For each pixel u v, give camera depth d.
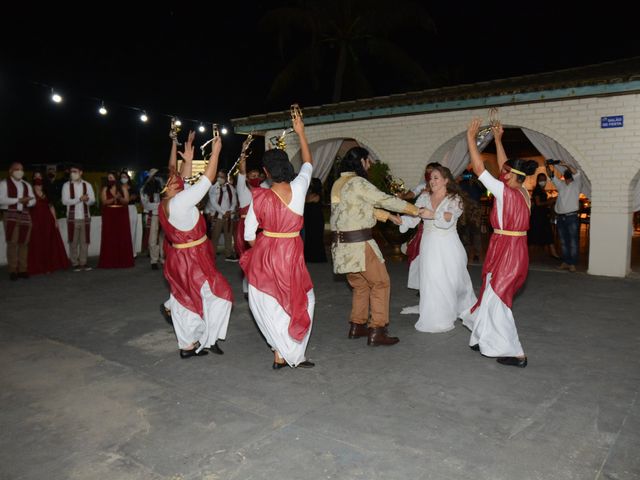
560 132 8.54
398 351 4.96
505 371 4.44
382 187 9.98
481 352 4.64
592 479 2.91
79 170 9.16
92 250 11.12
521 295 7.09
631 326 5.68
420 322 5.57
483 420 3.59
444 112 9.69
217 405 3.86
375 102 10.31
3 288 7.80
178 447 3.28
